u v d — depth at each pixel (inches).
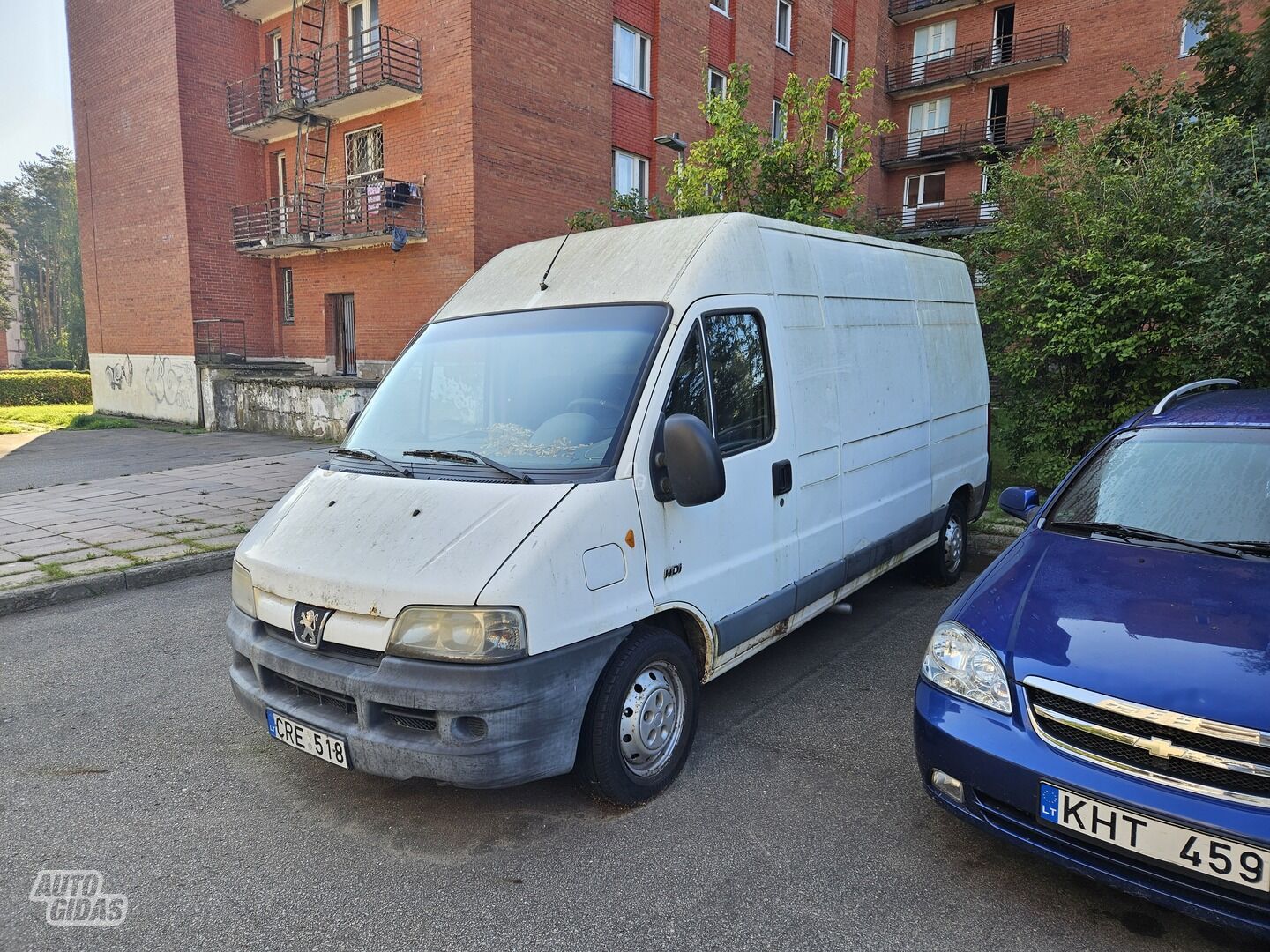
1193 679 94.4
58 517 349.4
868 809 130.7
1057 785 97.0
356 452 148.3
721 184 450.0
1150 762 93.4
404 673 110.7
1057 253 320.2
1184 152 304.0
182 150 741.9
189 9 735.1
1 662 199.2
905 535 218.4
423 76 608.1
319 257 725.3
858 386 195.5
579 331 145.2
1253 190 270.7
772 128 885.2
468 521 119.0
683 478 122.6
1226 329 263.6
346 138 694.5
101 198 849.5
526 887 112.1
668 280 145.9
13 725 164.6
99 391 901.2
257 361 787.4
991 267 356.2
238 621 135.6
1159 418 157.1
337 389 628.7
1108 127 390.9
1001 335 344.5
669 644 133.1
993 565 136.1
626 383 133.5
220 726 163.5
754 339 158.6
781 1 892.0
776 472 160.2
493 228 604.4
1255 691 91.1
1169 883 91.2
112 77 804.6
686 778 140.5
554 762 116.0
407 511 124.8
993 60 1106.1
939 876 113.3
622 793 127.1
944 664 114.8
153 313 806.5
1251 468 136.0
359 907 108.4
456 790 138.8
